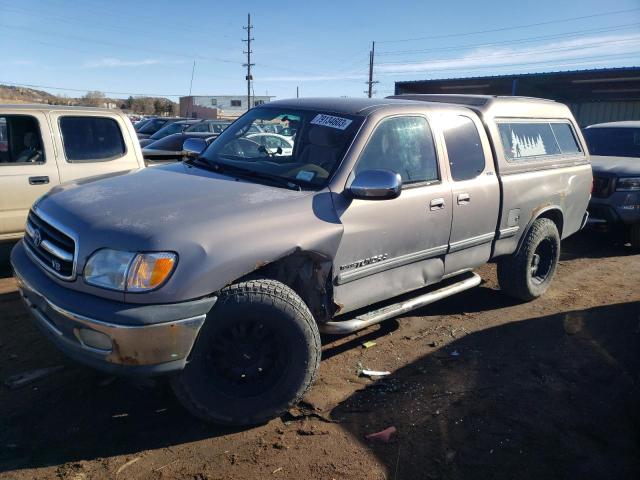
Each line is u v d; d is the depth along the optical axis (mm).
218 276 2939
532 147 5438
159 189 3494
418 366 4152
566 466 3068
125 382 3711
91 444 3076
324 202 3508
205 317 2930
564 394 3832
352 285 3727
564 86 20812
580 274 6781
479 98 5223
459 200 4391
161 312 2789
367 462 3021
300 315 3248
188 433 3221
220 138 4629
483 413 3535
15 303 5043
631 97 20172
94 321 2771
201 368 3076
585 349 4566
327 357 4258
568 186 5770
